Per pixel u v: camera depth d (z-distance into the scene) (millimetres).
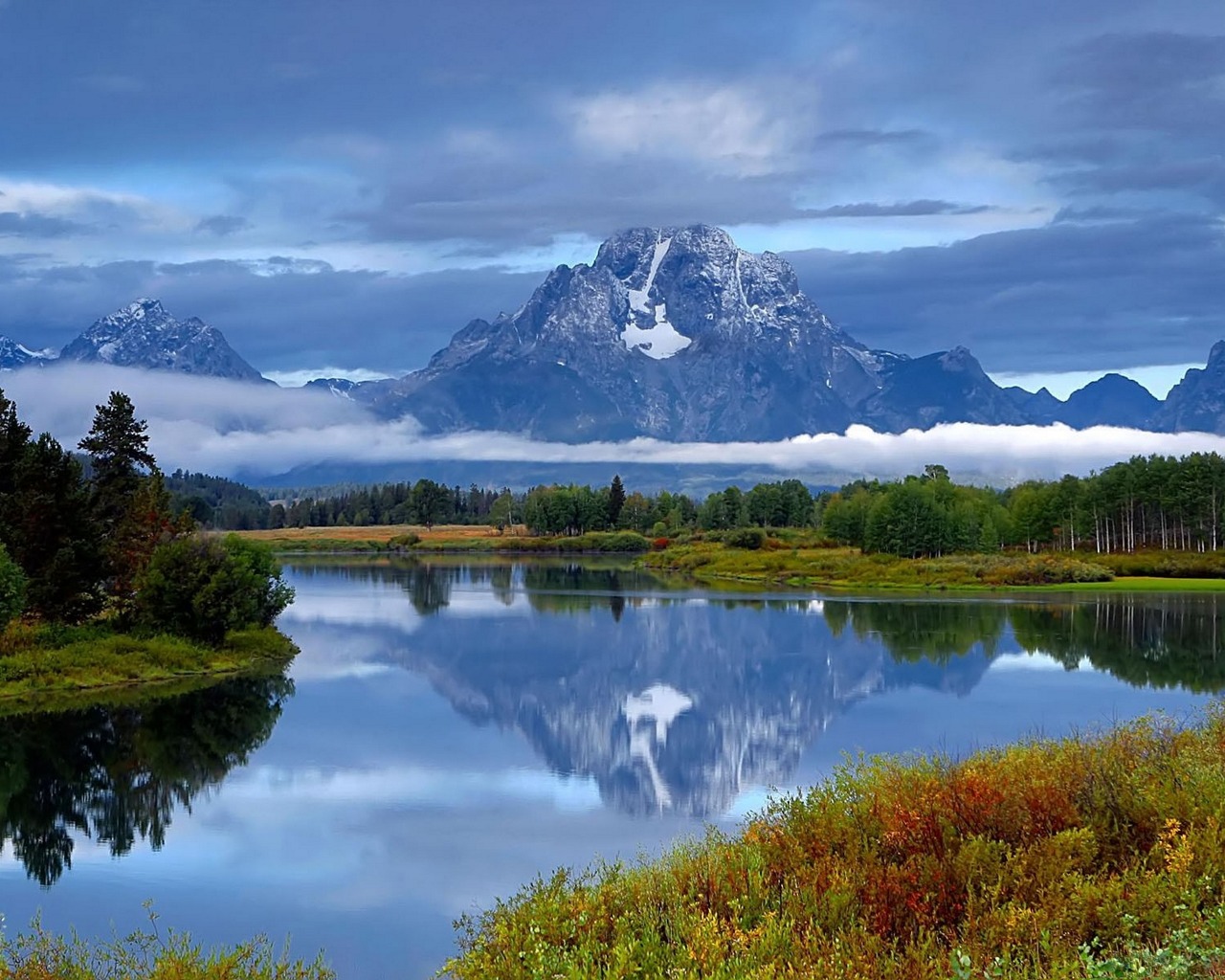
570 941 15055
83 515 67625
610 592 129875
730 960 12930
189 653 64875
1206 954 10781
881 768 21422
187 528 72188
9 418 69688
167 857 30422
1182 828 15055
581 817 34469
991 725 48531
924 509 167750
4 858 30312
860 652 75312
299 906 26344
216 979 16000
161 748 44406
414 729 48938
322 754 43656
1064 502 182750
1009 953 12062
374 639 83000
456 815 34656
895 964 12344
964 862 14719
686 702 56906
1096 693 57094
